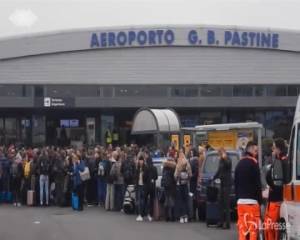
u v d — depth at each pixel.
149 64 46.19
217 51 46.59
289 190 10.74
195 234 15.79
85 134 46.56
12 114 45.97
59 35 45.72
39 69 45.62
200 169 19.22
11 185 26.34
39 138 46.06
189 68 46.44
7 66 45.41
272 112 47.59
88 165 25.08
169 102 45.81
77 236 15.73
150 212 19.47
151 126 28.66
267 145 23.31
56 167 25.05
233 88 46.66
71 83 45.75
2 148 27.45
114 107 45.25
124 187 22.61
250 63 46.81
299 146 10.41
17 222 19.20
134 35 46.00
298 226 10.25
